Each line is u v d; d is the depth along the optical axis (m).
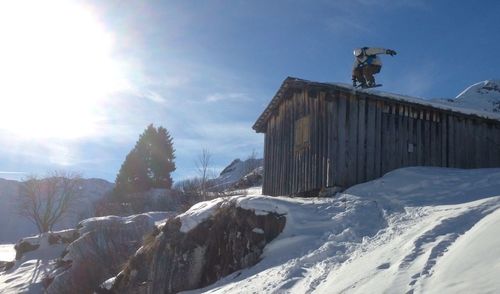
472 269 7.52
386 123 18.59
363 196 15.95
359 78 20.50
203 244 16.80
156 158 67.88
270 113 22.73
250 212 15.69
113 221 32.28
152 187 66.50
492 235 8.49
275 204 15.43
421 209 13.53
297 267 11.73
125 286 18.78
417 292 7.52
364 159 18.02
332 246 12.42
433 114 19.45
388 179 16.86
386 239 11.61
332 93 18.11
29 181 65.25
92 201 72.75
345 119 18.09
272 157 22.31
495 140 20.48
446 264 8.17
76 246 31.69
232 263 15.51
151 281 17.55
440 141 19.39
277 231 14.89
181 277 16.75
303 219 14.79
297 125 20.27
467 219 10.95
